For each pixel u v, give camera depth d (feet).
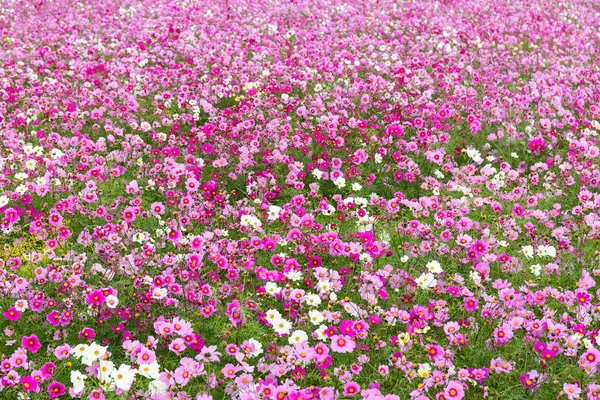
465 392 13.35
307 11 45.11
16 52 33.14
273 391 12.30
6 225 18.07
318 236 17.49
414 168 22.44
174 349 13.39
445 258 18.19
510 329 14.55
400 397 13.26
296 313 14.94
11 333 14.28
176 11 43.70
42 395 12.86
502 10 48.73
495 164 25.05
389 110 27.55
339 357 14.34
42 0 44.62
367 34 40.40
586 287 16.43
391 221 20.21
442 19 44.06
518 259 17.88
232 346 13.51
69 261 16.60
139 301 15.14
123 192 20.97
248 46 35.12
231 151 22.91
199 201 19.58
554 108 29.32
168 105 26.76
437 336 14.98
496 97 29.35
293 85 29.86
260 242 17.33
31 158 21.61
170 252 17.22
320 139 23.70
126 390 12.51
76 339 14.40
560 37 40.75
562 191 22.09
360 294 16.16
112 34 37.70
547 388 13.60
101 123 25.62
